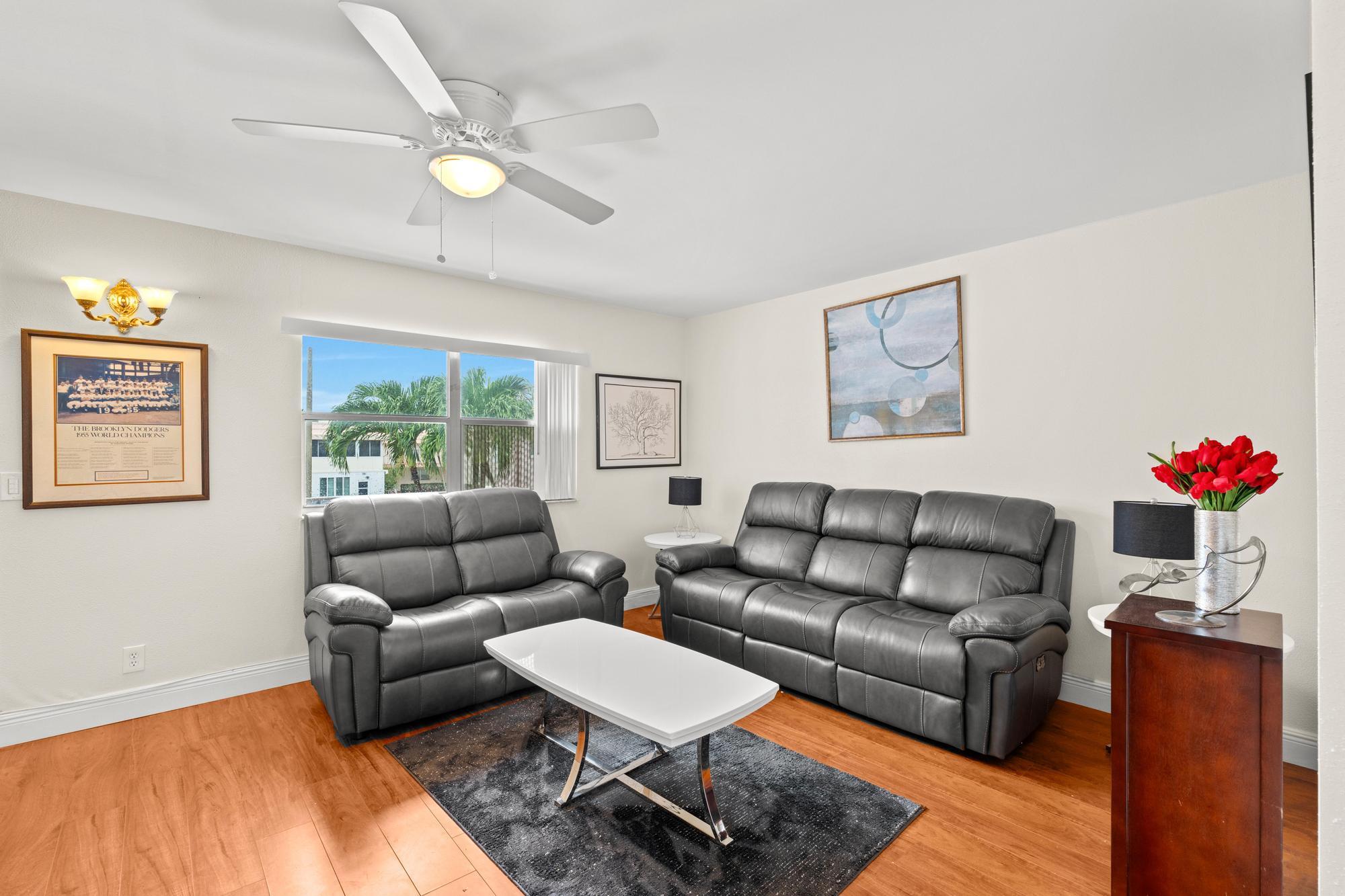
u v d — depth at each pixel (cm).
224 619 322
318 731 283
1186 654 153
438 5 156
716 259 369
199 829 210
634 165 247
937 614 308
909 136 225
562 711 306
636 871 190
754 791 233
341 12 159
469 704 302
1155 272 294
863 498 377
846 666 298
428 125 213
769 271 394
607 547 487
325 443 362
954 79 191
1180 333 287
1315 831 207
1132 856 160
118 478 293
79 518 286
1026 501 319
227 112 207
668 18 162
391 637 277
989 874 188
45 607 278
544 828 211
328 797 229
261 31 166
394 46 142
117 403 293
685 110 208
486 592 357
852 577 355
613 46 173
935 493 351
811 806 223
